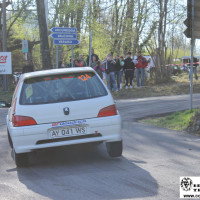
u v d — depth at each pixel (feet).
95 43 168.14
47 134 32.63
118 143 35.47
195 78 131.54
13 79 152.46
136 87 115.14
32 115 32.73
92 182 28.63
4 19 132.05
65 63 175.73
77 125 33.04
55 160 37.42
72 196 25.49
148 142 44.21
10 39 205.26
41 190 27.27
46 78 34.96
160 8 127.95
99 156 38.06
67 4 157.99
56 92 34.01
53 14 161.79
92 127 33.22
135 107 76.84
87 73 35.73
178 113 61.46
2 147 45.42
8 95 115.24
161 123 57.06
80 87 34.53
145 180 28.60
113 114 33.99
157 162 34.37
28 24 178.91
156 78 124.47
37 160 37.86
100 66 108.78
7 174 32.76
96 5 160.66
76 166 34.37
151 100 86.89
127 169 32.22
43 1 110.63
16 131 32.35
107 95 34.50
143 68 115.75
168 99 86.38
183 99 83.92
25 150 32.48
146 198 24.41
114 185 27.58
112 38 163.12
